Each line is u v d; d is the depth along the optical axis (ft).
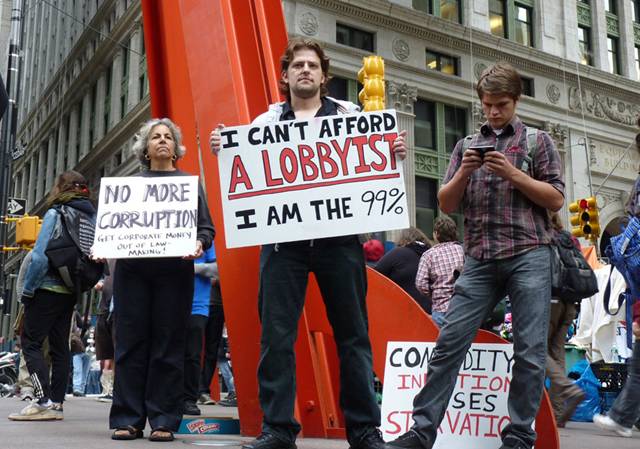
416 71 72.79
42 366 13.84
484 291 9.08
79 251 13.43
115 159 90.68
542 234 8.96
